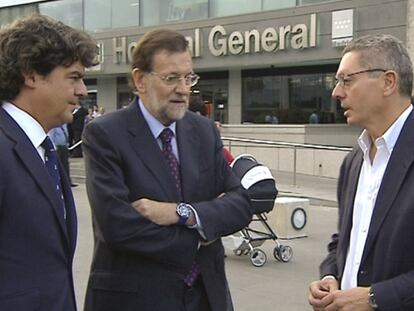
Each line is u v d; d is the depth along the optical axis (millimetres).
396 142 2236
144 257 2436
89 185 2488
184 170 2588
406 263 2119
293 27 19203
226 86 23188
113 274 2473
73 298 2059
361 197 2371
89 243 7684
